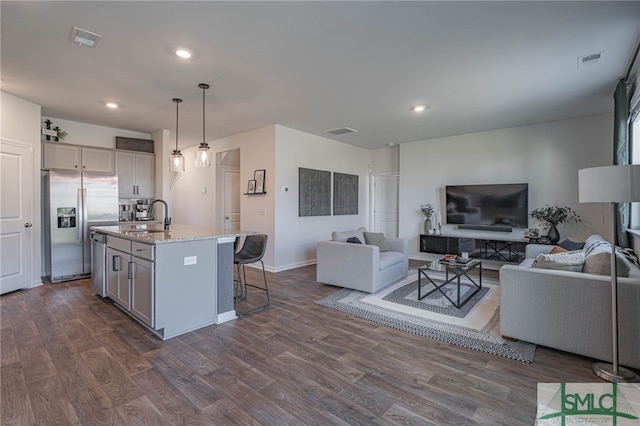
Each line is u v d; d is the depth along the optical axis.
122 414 1.76
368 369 2.26
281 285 4.52
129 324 3.04
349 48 2.76
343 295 4.02
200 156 3.55
